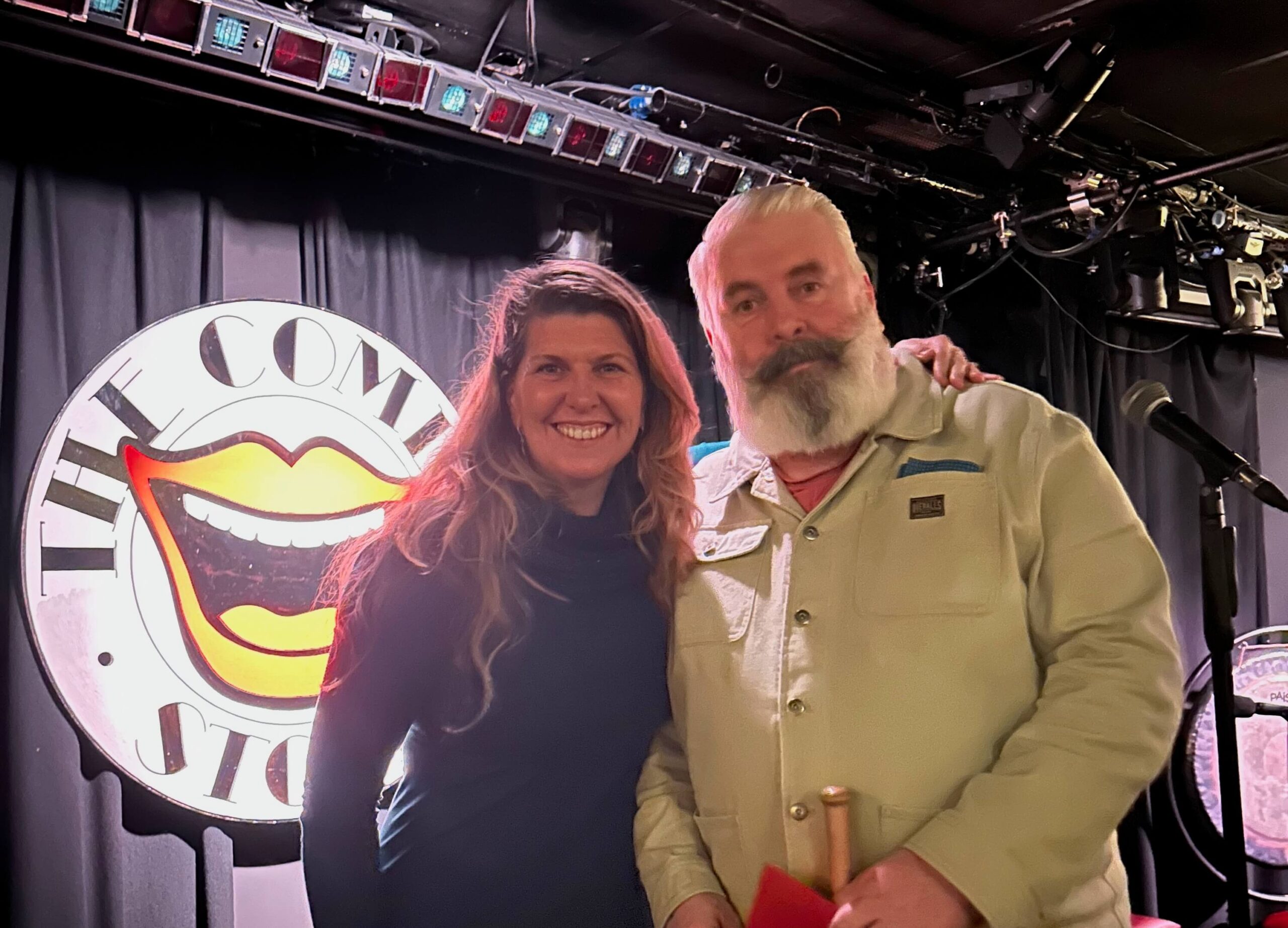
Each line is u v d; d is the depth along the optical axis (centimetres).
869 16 282
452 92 257
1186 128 353
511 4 266
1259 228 400
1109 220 345
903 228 379
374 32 251
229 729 247
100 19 213
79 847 227
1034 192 381
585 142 285
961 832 106
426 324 294
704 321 145
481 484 141
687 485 147
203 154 261
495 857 131
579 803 135
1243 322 405
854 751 117
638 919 137
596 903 134
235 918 251
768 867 112
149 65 227
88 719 230
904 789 115
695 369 350
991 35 293
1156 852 436
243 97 240
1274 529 495
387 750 137
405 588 137
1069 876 105
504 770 133
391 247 290
